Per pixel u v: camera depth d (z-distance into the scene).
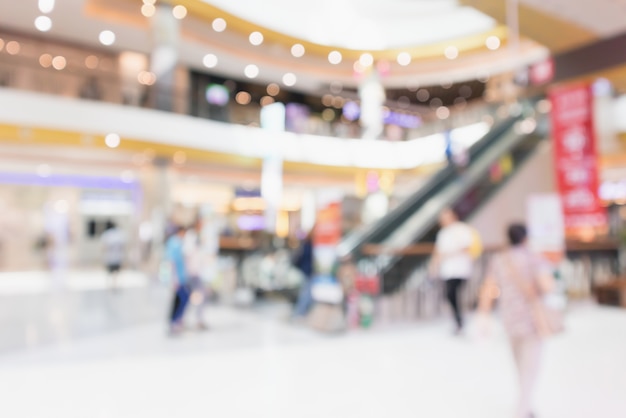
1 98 10.32
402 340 5.34
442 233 5.66
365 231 8.11
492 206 9.29
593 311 7.06
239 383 3.80
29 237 15.45
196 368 4.26
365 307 6.11
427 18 16.77
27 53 13.44
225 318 7.01
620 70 5.94
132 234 16.36
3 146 12.38
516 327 2.84
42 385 3.79
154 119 12.72
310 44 15.54
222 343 5.28
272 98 20.75
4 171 14.92
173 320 5.76
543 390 3.50
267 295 8.95
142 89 14.33
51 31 12.98
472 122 17.45
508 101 14.09
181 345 5.20
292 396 3.47
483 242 8.98
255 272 9.06
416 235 7.79
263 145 14.96
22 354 4.81
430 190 9.56
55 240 15.91
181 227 6.01
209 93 17.22
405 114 21.58
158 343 5.30
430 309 6.90
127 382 3.85
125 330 6.07
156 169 13.99
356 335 5.63
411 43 16.91
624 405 3.19
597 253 8.76
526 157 10.55
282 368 4.23
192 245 5.91
